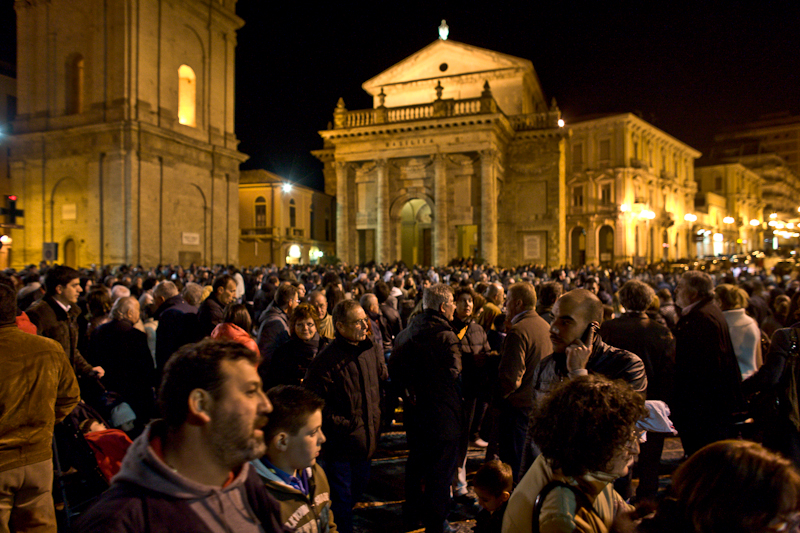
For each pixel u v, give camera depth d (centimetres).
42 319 525
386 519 524
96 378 554
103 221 2644
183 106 3014
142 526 158
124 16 2592
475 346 568
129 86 2606
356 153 4084
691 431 501
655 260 5653
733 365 503
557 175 4034
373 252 4156
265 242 4309
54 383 357
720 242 7781
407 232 4888
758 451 164
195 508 167
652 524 174
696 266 3900
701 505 158
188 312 686
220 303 714
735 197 8144
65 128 2714
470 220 3819
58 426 458
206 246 3056
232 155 3219
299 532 266
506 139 4056
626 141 5128
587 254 5275
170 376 174
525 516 217
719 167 8138
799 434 407
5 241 2023
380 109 3972
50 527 357
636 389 356
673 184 6162
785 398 416
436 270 2955
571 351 318
